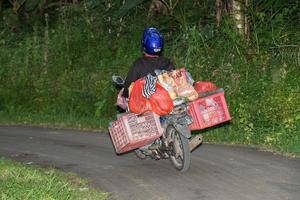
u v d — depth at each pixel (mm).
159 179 8094
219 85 12516
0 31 19062
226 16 13117
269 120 11109
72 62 16453
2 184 7516
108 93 14633
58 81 16078
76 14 17641
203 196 7117
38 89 16219
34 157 10094
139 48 15383
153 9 16484
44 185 7430
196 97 8148
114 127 8430
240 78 12367
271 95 11336
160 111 8023
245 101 11672
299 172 8062
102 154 10102
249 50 12734
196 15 14641
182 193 7301
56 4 18656
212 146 10305
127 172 8633
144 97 8016
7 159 9641
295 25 12969
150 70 8469
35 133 12797
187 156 8172
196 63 13242
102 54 16141
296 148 9516
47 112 15750
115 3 16625
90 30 16828
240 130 11375
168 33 15289
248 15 12906
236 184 7586
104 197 7207
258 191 7195
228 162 8891
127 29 16266
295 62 12164
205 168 8594
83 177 8414
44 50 16922
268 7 13109
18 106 16312
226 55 12977
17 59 17141
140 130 8141
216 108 8289
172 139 8297
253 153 9484
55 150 10656
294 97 11008
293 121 10703
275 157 9086
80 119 14305
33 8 18828
